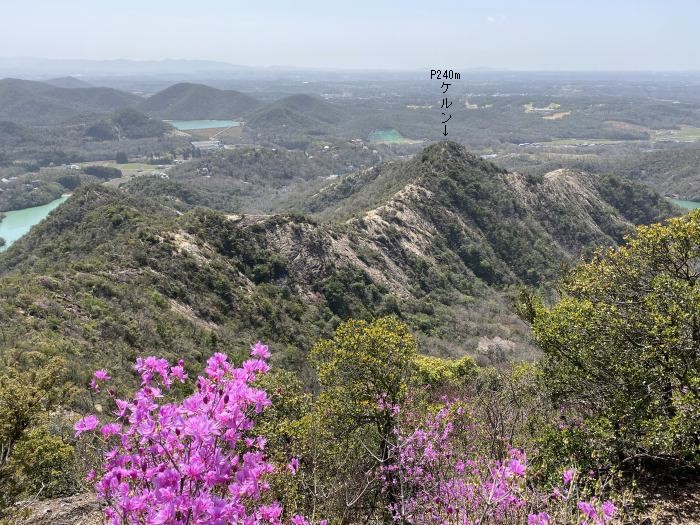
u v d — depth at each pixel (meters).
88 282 32.16
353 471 7.37
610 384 8.73
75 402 9.34
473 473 5.84
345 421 9.22
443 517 4.81
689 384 7.26
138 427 3.31
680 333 7.84
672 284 8.57
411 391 9.69
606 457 7.54
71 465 6.95
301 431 8.12
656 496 6.84
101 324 26.84
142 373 3.84
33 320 24.03
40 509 6.14
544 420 9.33
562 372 9.60
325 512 5.69
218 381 3.49
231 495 3.24
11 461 5.70
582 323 9.24
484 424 8.16
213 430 2.95
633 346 8.60
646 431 7.51
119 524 2.89
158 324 30.72
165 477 2.84
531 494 4.98
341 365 9.64
